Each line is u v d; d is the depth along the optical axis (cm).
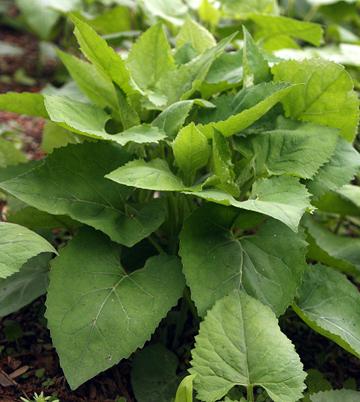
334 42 110
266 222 52
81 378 45
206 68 57
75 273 49
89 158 53
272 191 48
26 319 60
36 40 147
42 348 56
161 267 51
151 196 59
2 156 64
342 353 59
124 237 50
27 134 97
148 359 53
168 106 57
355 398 46
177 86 58
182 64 62
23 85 120
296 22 81
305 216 66
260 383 43
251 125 56
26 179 51
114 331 47
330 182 53
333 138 53
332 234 67
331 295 53
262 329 45
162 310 48
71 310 48
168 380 52
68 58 62
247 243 51
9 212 64
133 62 60
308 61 56
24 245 45
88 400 51
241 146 55
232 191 51
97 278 49
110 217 52
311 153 53
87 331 46
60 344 46
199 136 49
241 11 87
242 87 59
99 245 52
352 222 79
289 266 49
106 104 61
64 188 52
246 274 49
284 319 60
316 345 60
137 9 102
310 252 58
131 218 52
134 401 52
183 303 55
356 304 52
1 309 54
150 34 60
